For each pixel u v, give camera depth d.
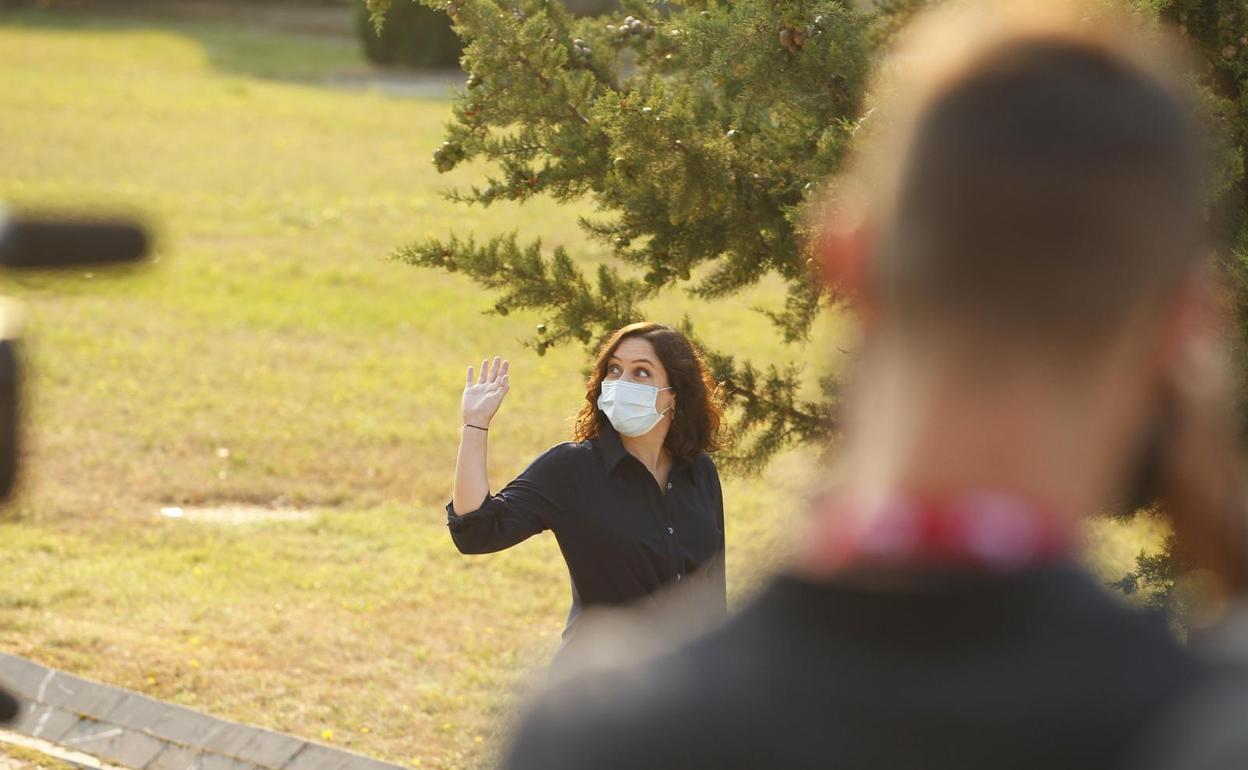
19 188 47.06
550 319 12.52
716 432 10.16
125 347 31.91
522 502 9.59
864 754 1.53
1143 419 1.70
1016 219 1.56
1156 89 1.60
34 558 19.86
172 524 22.25
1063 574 1.57
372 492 24.78
